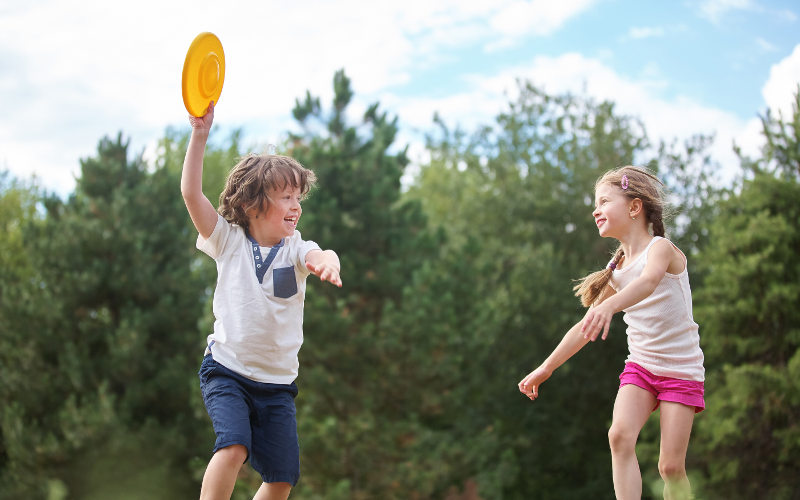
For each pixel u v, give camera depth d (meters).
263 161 3.10
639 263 3.48
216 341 3.01
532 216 23.16
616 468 3.31
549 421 20.75
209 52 2.93
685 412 3.34
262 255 3.04
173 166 25.28
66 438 14.72
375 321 14.13
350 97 15.64
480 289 15.52
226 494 2.73
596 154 22.83
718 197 20.86
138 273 16.14
